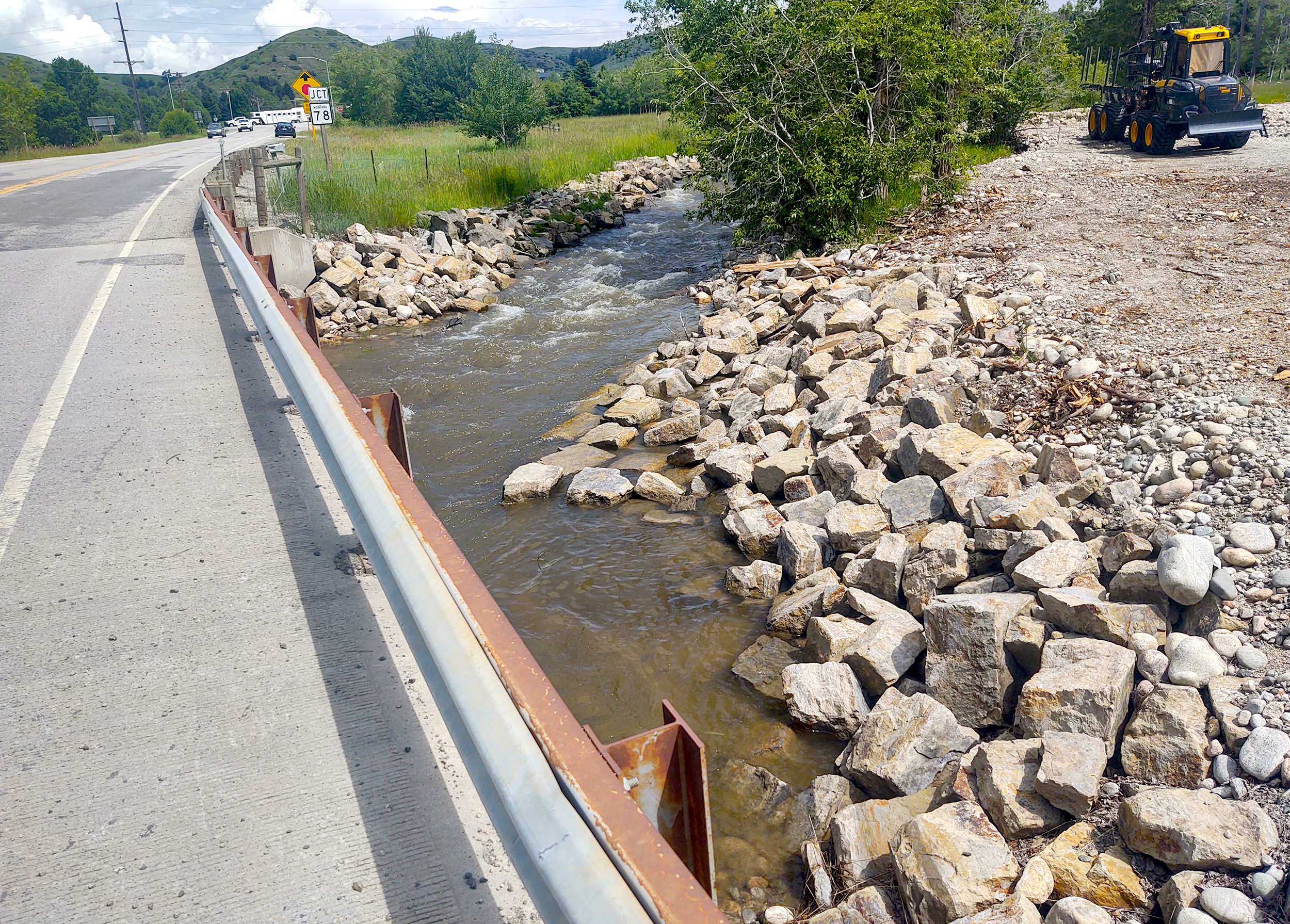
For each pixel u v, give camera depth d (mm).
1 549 4340
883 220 14336
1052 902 3182
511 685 1832
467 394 10375
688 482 7672
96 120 99000
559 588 6059
